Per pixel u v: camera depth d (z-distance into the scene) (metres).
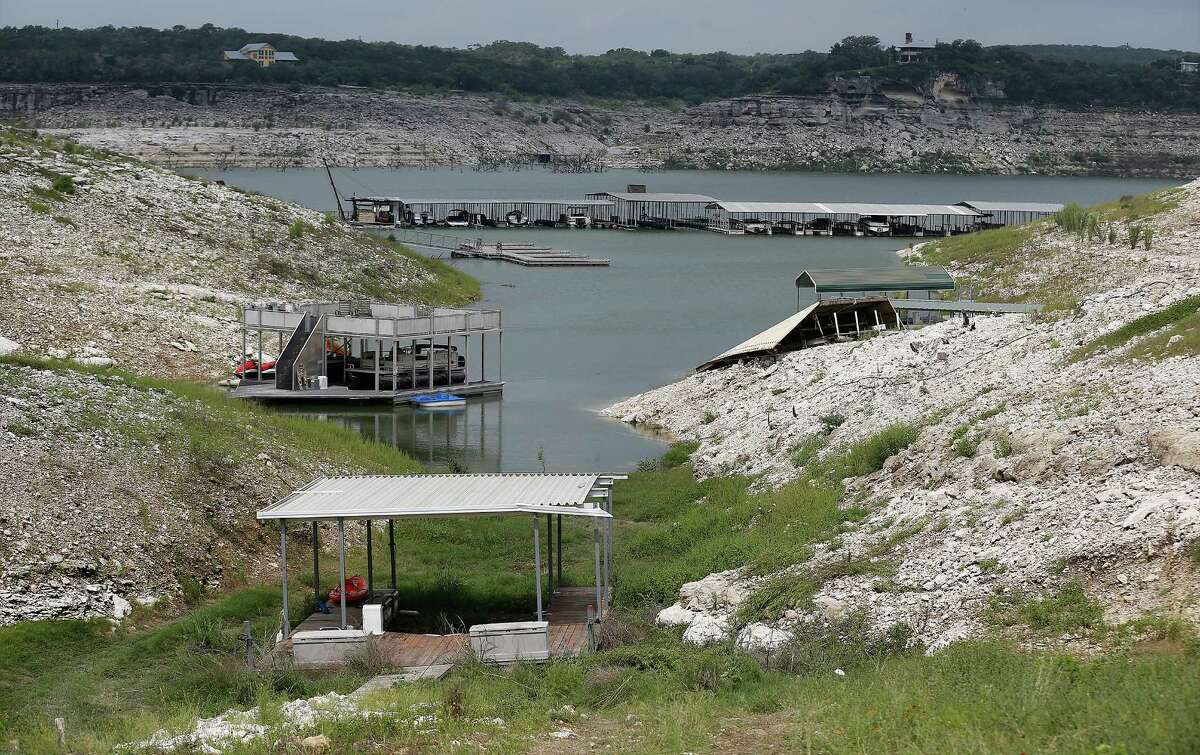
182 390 55.97
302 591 39.47
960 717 21.20
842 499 41.81
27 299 78.69
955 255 123.56
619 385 80.44
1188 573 26.23
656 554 42.69
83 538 38.72
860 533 36.62
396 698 27.38
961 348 54.38
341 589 33.59
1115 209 122.44
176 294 90.06
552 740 24.12
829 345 67.62
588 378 82.75
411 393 74.19
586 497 35.22
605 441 64.31
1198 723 18.88
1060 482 33.22
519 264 152.62
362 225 195.25
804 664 28.08
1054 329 50.31
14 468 40.69
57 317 77.44
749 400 64.25
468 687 28.17
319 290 107.00
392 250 127.94
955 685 23.56
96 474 42.31
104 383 52.06
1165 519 28.30
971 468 37.28
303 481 48.84
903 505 37.78
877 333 71.81
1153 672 21.94
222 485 45.44
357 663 31.16
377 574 40.69
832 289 85.12
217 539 42.22
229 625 36.22
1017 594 28.50
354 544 44.62
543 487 36.41
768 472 50.41
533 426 68.12
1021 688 22.33
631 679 27.77
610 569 38.88
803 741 21.91
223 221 112.19
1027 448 35.59
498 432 66.56
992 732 20.52
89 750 25.25
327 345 77.62
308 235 118.12
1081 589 27.61
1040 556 29.72
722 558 38.38
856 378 57.50
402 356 76.81
